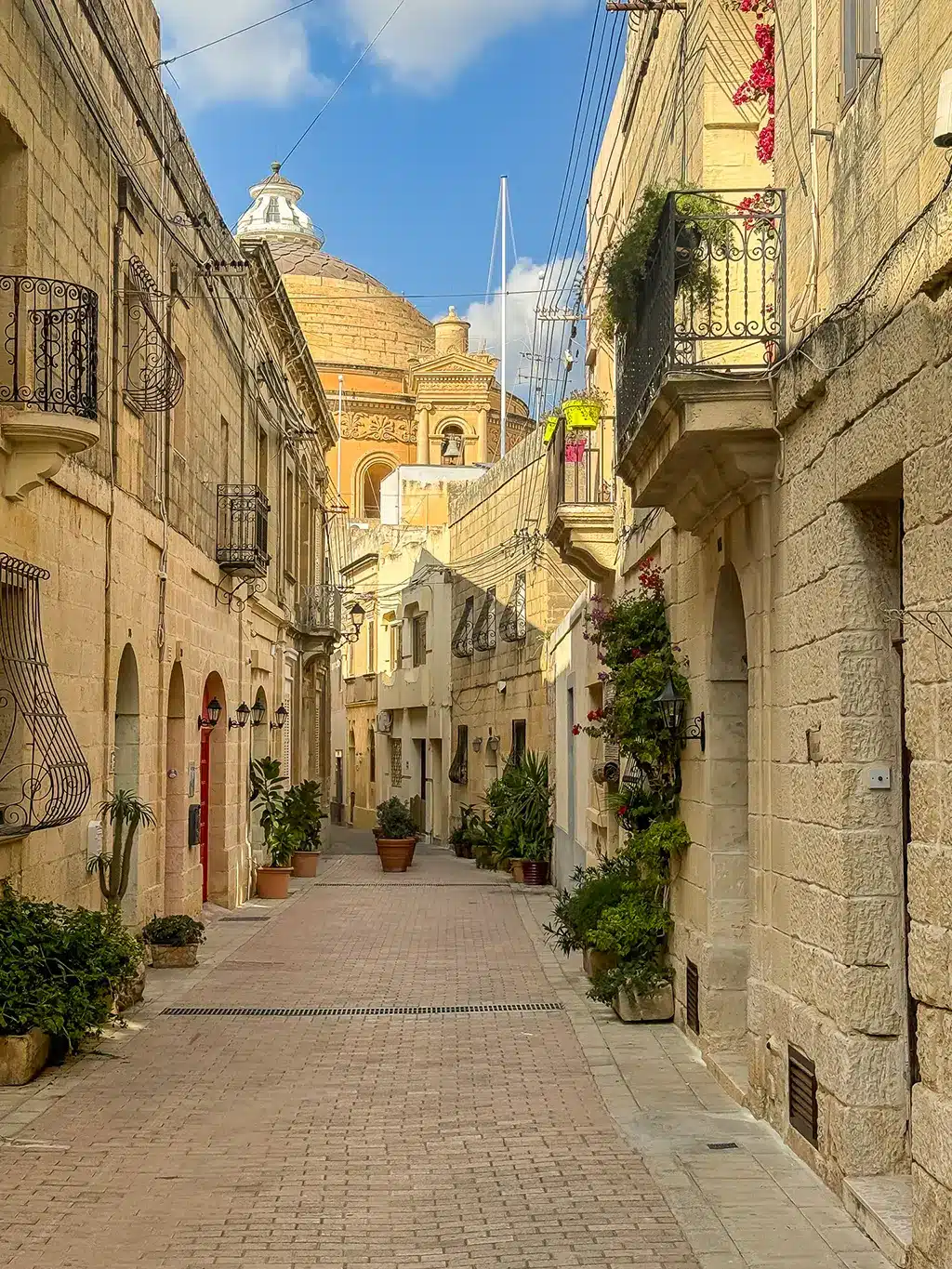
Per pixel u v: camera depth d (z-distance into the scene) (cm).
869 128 623
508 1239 582
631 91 1371
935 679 512
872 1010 627
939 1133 498
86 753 1145
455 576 3381
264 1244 579
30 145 972
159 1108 809
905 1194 593
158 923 1380
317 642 2995
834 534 657
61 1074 895
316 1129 765
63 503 1073
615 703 1102
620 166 1517
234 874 1984
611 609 1302
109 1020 1002
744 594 835
